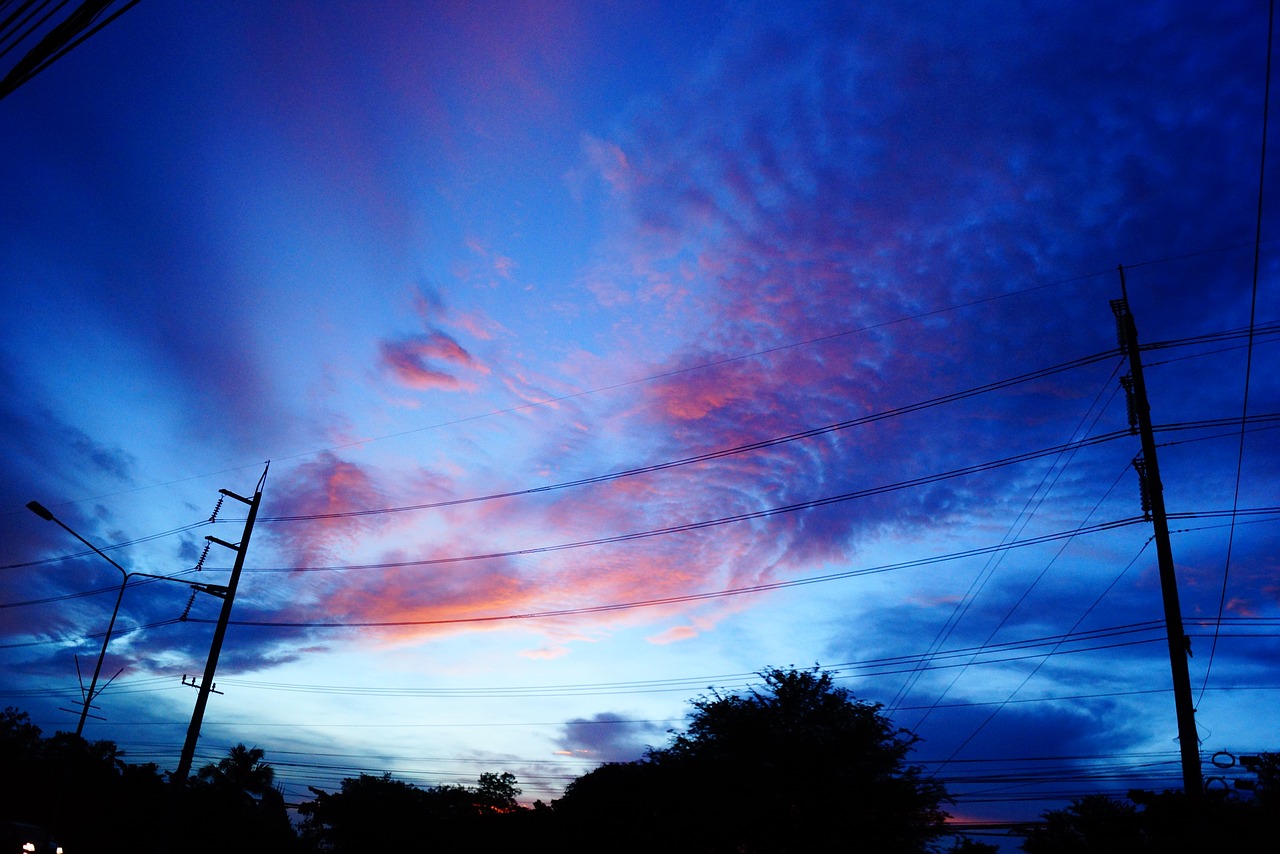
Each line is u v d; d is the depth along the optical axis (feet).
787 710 106.01
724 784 99.40
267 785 249.75
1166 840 54.34
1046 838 84.02
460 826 155.94
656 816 103.86
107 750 244.63
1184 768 58.70
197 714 98.53
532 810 134.82
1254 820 51.98
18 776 236.84
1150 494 70.95
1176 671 63.10
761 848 95.76
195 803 232.73
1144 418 74.18
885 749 101.96
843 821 93.35
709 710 111.24
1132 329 77.82
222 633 104.22
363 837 176.96
